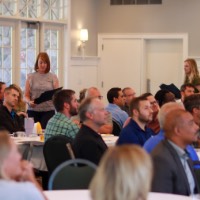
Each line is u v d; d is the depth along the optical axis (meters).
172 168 4.55
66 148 6.35
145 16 14.77
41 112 10.08
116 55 15.00
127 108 10.06
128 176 2.64
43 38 13.19
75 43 14.16
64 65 13.86
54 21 13.40
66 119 7.09
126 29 14.89
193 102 6.34
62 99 7.06
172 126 4.69
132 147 2.76
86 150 5.76
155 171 4.53
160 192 4.50
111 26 14.95
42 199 3.41
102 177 2.69
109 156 2.72
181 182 4.59
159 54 14.98
